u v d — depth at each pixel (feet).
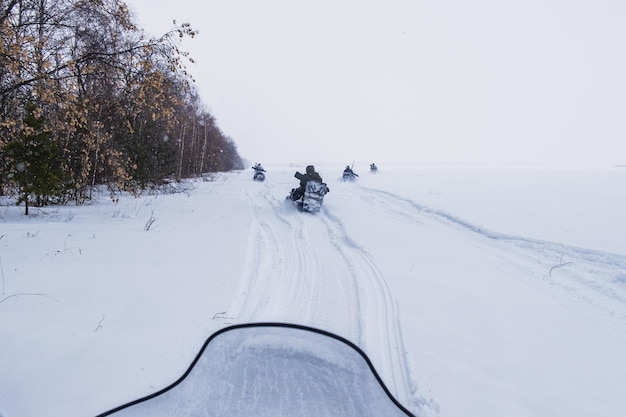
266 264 18.19
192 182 73.87
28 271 14.73
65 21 26.89
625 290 16.14
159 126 57.88
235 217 31.07
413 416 7.91
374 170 102.99
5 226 23.31
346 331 11.95
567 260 20.31
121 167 34.17
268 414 7.47
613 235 24.48
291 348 10.02
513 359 10.66
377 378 9.04
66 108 25.85
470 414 8.24
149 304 12.48
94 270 15.33
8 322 10.59
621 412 8.55
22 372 8.50
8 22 23.57
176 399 7.86
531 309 14.32
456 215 31.96
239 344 10.09
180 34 24.89
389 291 15.47
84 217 29.12
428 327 12.39
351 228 27.48
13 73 22.22
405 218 32.81
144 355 9.55
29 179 28.35
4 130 27.17
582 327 12.98
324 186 34.58
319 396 8.25
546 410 8.50
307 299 14.35
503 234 25.32
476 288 16.26
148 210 33.63
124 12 25.54
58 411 7.41
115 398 7.90
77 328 10.59
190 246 20.29
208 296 13.48
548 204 37.88
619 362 10.78
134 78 26.50
